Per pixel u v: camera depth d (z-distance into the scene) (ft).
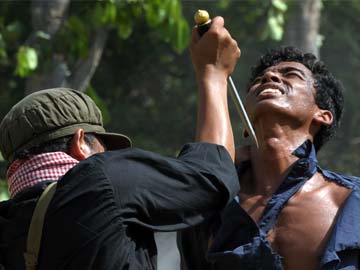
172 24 30.78
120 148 13.32
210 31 13.07
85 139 12.81
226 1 62.23
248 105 15.58
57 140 12.60
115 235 11.82
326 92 15.79
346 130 69.72
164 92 67.05
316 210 14.78
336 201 14.88
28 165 12.51
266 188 15.24
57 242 11.93
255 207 15.08
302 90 15.57
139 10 30.73
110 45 60.34
